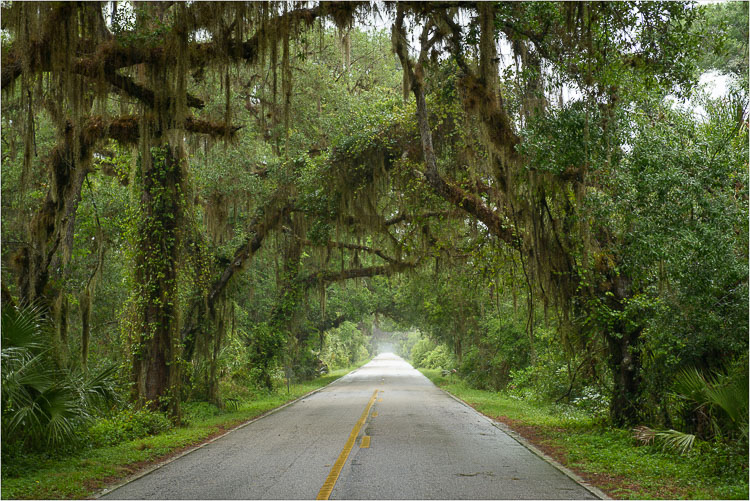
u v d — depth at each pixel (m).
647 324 12.11
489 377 33.03
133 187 17.36
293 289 28.47
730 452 8.75
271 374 32.59
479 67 13.01
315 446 11.47
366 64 30.14
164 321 16.39
